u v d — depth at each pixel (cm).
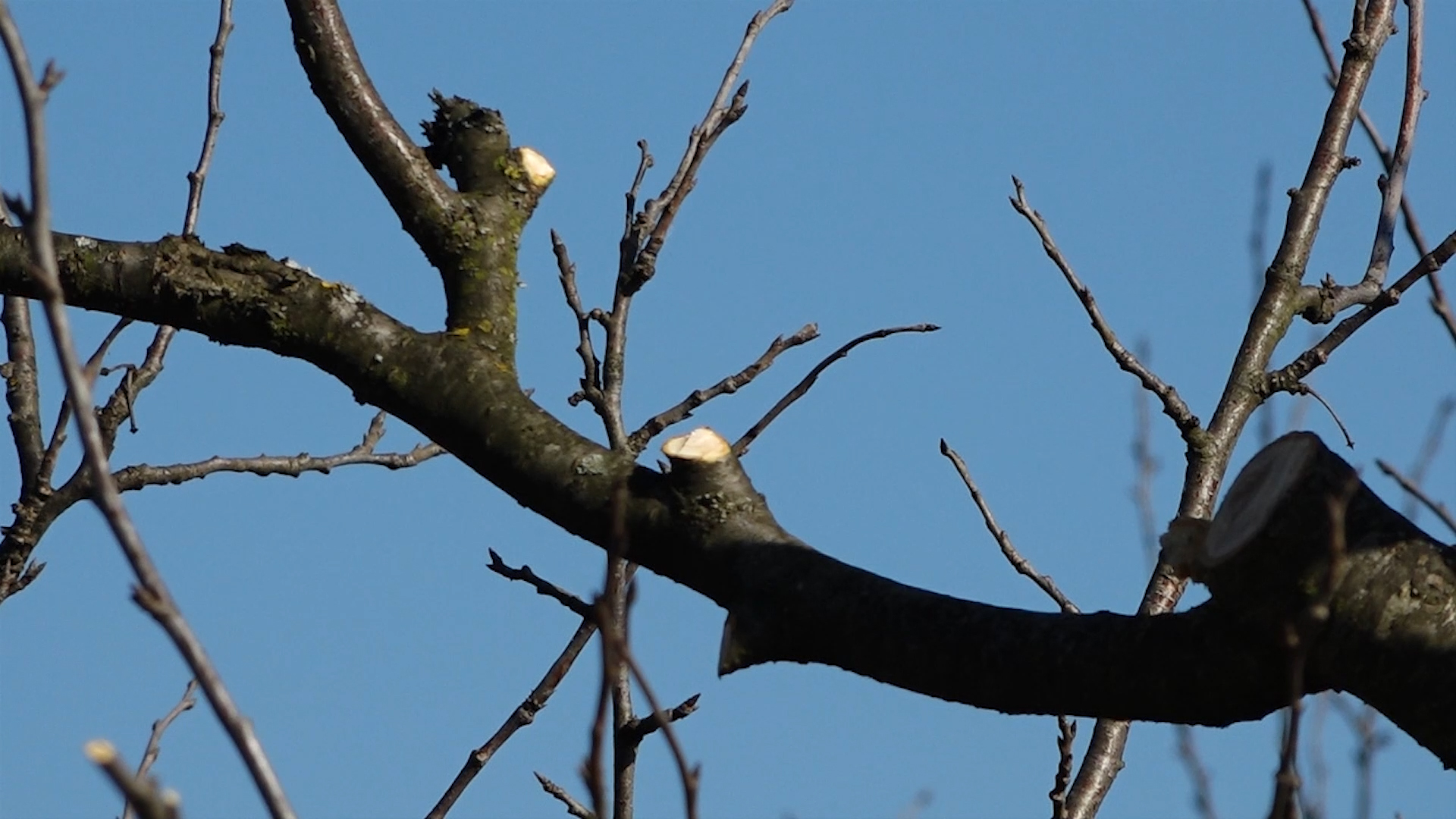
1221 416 847
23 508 866
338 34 600
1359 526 460
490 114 614
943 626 475
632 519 510
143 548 336
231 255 559
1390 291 843
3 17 361
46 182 351
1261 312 862
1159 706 464
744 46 841
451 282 577
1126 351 852
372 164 589
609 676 365
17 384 894
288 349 554
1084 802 775
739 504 506
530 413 535
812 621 484
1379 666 454
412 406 543
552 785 809
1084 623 474
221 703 337
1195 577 471
